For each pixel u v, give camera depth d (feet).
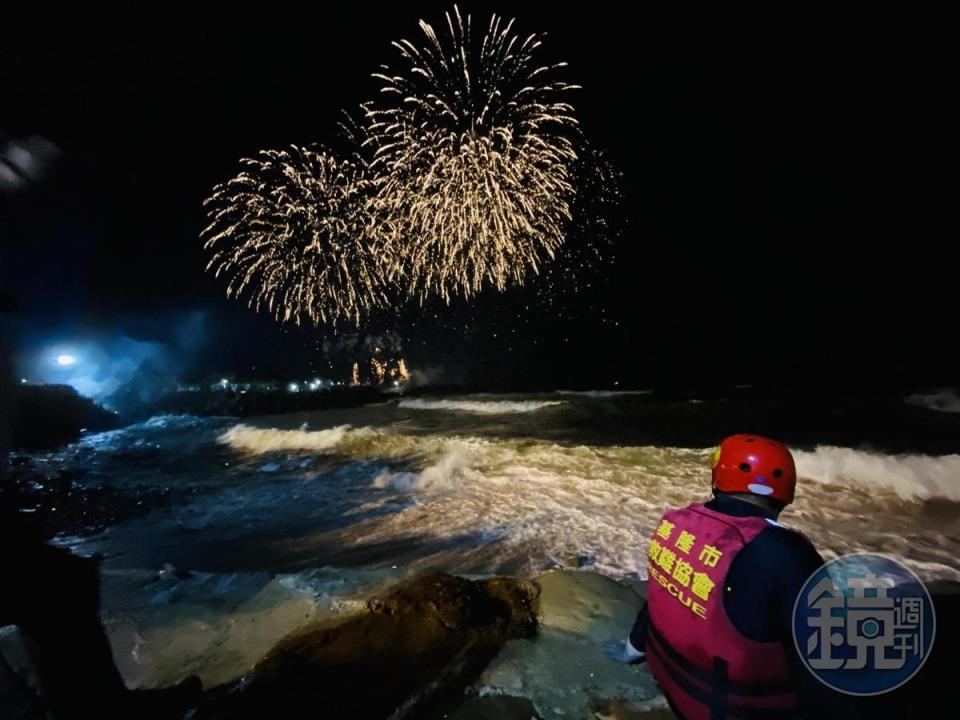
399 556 17.62
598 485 24.99
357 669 9.02
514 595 11.40
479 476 28.09
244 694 8.47
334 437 43.70
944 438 37.22
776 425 44.83
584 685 8.42
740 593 5.14
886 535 17.99
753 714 5.14
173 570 15.56
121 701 8.38
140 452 42.42
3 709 6.88
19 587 9.75
